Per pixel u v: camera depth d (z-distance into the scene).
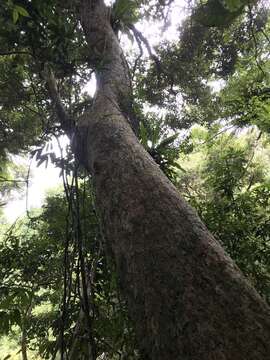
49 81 4.21
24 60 3.95
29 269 3.56
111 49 3.86
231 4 1.81
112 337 2.39
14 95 6.11
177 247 1.50
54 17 2.88
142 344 1.40
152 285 1.42
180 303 1.31
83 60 3.13
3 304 2.47
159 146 3.10
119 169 2.04
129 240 1.66
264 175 6.14
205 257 1.45
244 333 1.18
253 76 6.16
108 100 2.97
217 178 3.90
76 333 2.20
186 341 1.21
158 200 1.76
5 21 2.83
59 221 3.86
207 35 7.57
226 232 3.12
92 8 4.18
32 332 3.95
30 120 7.94
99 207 2.03
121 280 1.65
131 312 1.52
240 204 3.59
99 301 2.70
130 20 5.52
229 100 6.31
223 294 1.31
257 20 5.83
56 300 3.55
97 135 2.45
